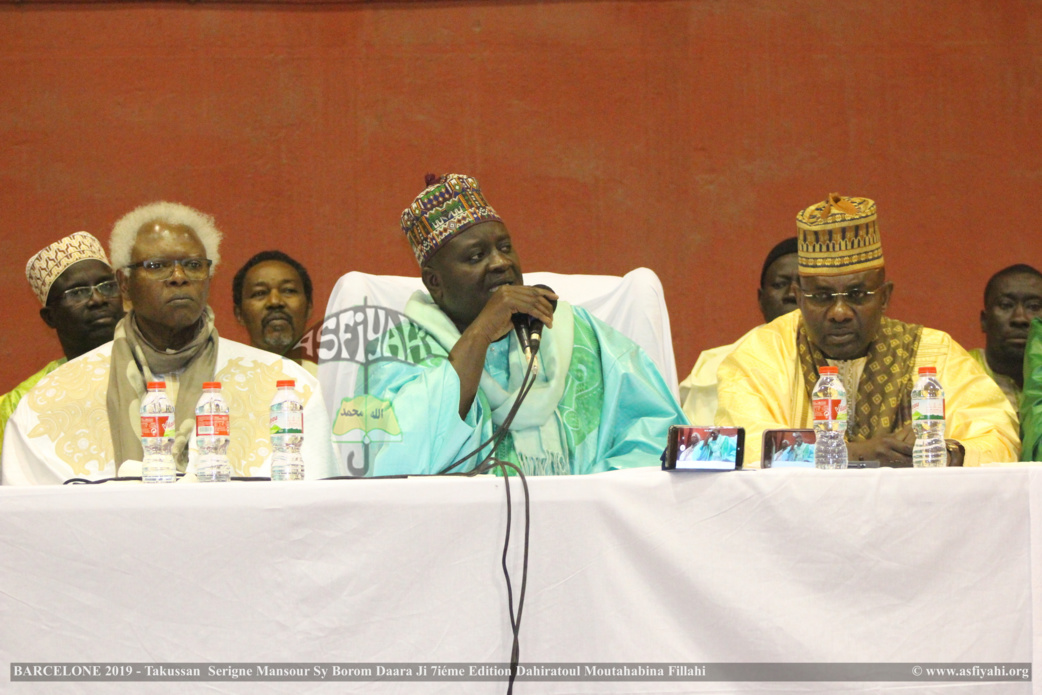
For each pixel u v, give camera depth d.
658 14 5.54
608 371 3.07
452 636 1.94
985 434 3.10
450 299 3.12
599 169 5.54
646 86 5.54
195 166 5.45
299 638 1.92
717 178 5.54
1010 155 5.45
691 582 1.96
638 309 3.69
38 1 5.39
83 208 5.40
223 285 5.42
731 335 5.52
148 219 2.90
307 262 5.49
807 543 1.97
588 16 5.54
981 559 1.98
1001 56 5.46
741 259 5.53
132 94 5.44
